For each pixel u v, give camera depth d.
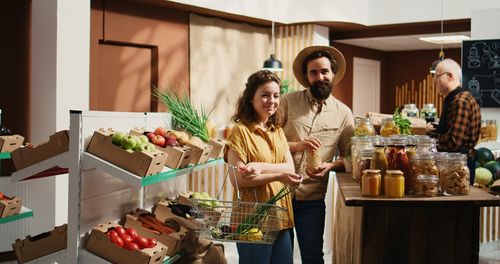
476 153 4.95
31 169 2.93
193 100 7.75
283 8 8.41
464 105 4.09
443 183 2.72
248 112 2.98
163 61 7.36
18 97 5.27
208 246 3.46
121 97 6.95
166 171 3.11
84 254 2.88
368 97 10.69
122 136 2.85
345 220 3.65
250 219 2.69
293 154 3.53
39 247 3.01
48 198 5.11
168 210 3.55
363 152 3.01
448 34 8.57
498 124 6.88
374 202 2.55
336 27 8.91
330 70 3.51
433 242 2.90
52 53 5.18
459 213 2.88
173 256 3.20
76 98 5.32
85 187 2.90
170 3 7.06
